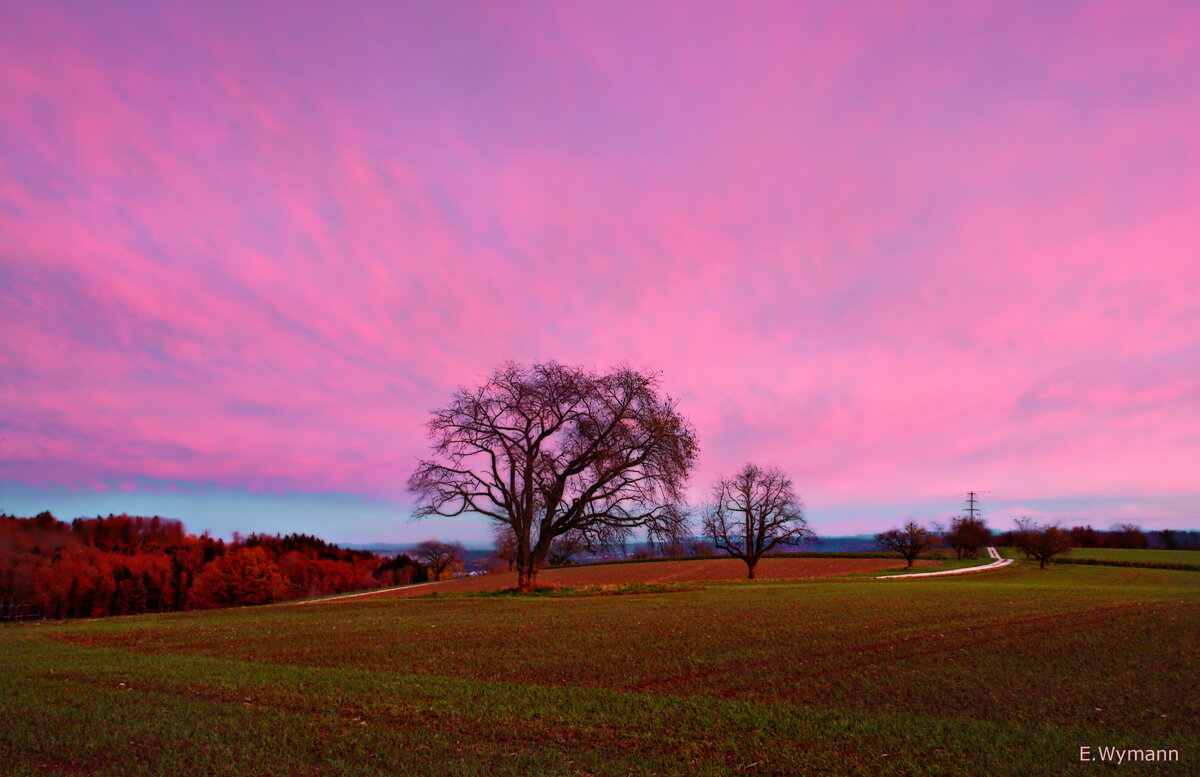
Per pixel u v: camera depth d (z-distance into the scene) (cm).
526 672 1617
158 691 1360
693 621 2578
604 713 1210
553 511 4441
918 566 9156
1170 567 8881
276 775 903
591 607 3250
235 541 11275
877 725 1149
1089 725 1171
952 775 933
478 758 977
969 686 1458
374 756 980
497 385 4434
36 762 940
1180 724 1176
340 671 1588
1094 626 2369
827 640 2072
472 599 3925
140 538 9706
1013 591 4097
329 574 12606
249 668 1617
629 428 4397
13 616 6769
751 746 1044
